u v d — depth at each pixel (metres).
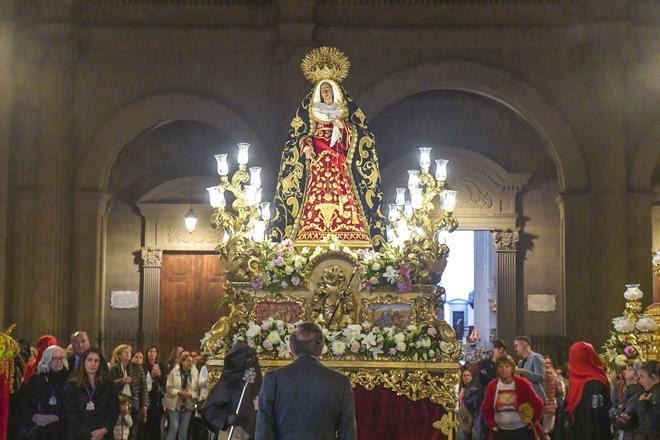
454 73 21.59
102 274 21.92
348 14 21.67
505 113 23.95
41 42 21.36
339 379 7.29
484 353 16.41
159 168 24.58
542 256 23.84
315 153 13.80
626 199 21.27
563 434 14.16
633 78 21.45
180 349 18.50
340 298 12.35
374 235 13.73
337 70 14.09
